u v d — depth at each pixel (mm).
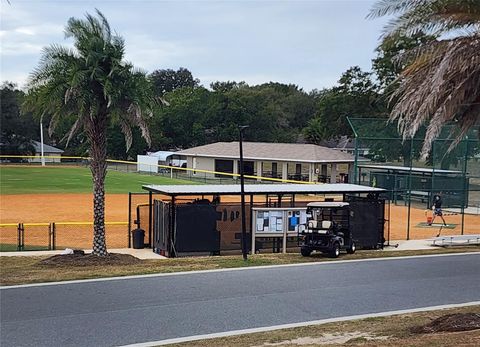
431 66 13359
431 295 17000
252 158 75625
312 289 17625
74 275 18969
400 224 38875
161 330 12867
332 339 11961
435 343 10203
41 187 61688
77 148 113312
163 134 110062
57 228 33062
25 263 21500
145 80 22422
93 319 13695
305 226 24953
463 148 43406
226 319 13961
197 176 81188
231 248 25953
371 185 52250
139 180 72500
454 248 27641
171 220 24844
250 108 107625
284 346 11375
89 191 57719
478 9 12844
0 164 104000
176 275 19453
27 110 22859
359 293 17141
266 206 28594
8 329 12719
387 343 10625
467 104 13352
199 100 111375
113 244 28484
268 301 15953
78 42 21750
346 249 25750
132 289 17094
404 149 47938
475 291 17594
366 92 76312
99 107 21984
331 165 69812
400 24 13641
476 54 12531
